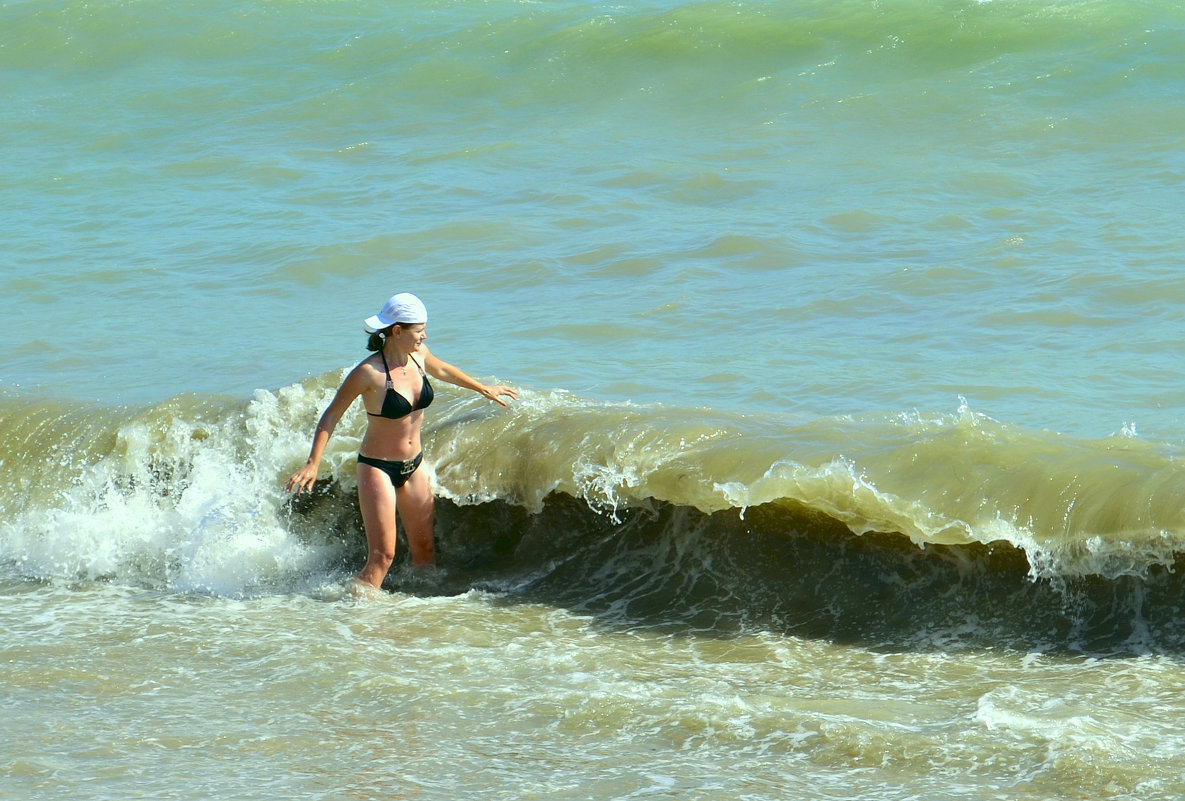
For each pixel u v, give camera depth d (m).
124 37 94.06
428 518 29.78
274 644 25.83
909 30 78.38
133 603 28.84
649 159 66.81
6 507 33.53
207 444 33.06
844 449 27.59
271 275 53.03
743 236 52.91
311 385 33.53
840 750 20.30
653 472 28.53
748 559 28.11
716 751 20.48
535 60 82.69
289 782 19.64
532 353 41.16
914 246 50.34
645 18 84.50
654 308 45.41
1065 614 24.94
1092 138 63.19
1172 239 47.97
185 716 22.28
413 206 61.41
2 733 21.59
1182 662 23.03
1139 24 75.81
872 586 26.80
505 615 27.55
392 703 22.72
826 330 41.97
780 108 72.94
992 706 21.45
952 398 34.69
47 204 66.06
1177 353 37.06
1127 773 18.92
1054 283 44.44
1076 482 25.25
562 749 20.73
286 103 82.25
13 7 99.06
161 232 60.22
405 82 82.50
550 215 58.66
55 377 40.59
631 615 27.36
